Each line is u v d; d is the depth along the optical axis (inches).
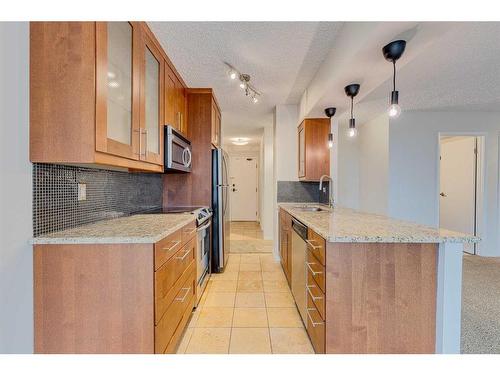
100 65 51.6
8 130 47.0
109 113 56.7
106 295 52.9
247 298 105.4
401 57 67.1
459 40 79.3
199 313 93.2
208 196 129.8
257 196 327.9
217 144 146.3
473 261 151.9
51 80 50.1
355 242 56.4
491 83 114.6
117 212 84.9
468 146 174.9
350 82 84.7
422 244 57.4
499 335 77.4
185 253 77.7
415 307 57.4
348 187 201.5
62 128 50.2
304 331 81.4
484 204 163.5
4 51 46.2
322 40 82.5
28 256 51.4
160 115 87.2
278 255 157.4
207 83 120.5
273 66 100.8
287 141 150.9
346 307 57.3
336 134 134.1
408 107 152.0
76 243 52.4
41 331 52.2
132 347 53.0
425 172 162.4
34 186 52.5
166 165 90.0
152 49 79.3
